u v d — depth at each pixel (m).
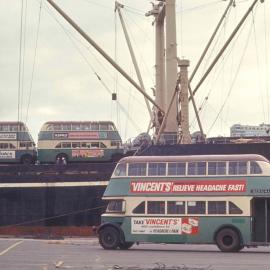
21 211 53.47
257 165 34.53
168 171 35.94
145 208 35.94
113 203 36.69
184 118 52.56
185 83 52.56
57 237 51.34
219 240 34.31
